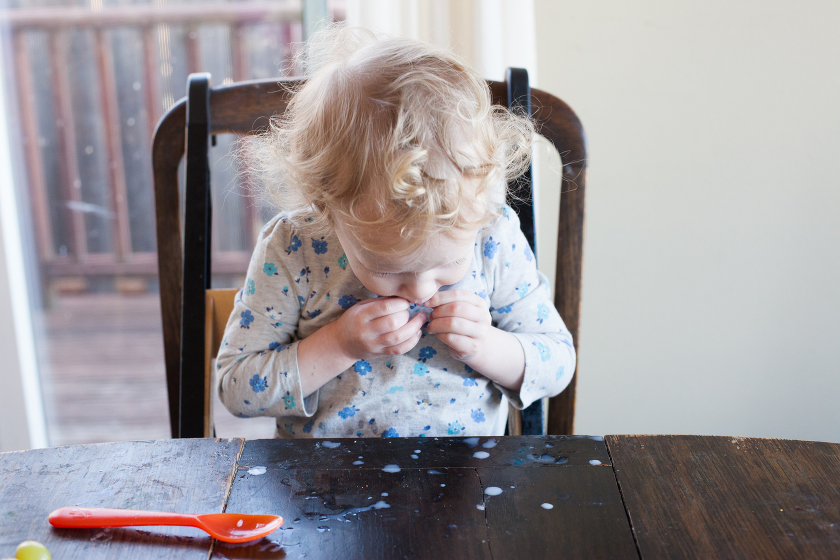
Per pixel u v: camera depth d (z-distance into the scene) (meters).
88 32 2.65
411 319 0.74
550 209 1.25
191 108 0.83
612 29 1.17
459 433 0.83
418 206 0.58
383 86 0.63
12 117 2.67
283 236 0.83
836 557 0.45
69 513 0.49
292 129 0.73
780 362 1.28
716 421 1.33
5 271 1.57
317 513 0.50
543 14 1.18
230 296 0.88
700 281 1.26
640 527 0.48
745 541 0.46
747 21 1.15
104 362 2.45
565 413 0.88
